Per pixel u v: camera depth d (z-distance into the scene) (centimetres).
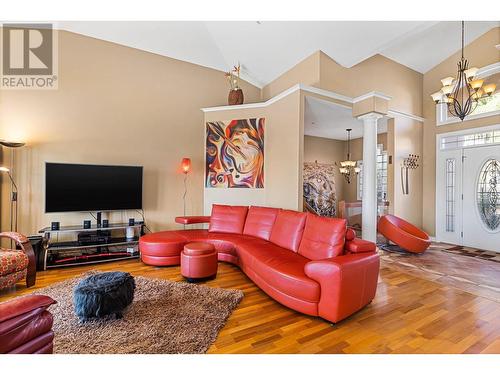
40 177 393
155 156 479
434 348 186
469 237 521
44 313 135
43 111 395
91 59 426
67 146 409
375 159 440
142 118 467
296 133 409
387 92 537
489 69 484
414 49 523
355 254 243
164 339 189
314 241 284
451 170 554
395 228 462
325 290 215
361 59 455
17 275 275
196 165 518
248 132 487
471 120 520
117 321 213
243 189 489
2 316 116
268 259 276
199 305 244
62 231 371
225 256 381
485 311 243
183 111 505
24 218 385
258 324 216
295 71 490
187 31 452
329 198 820
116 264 379
